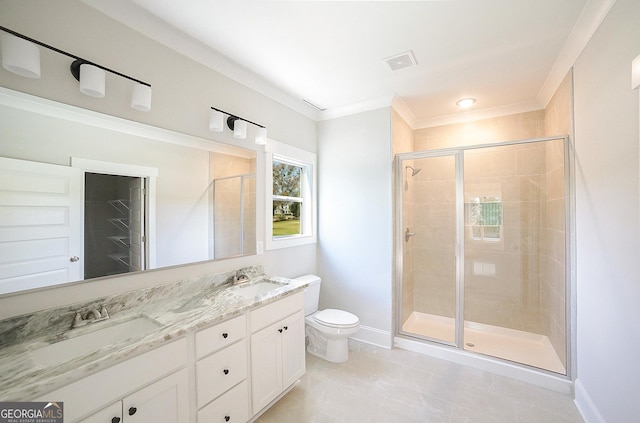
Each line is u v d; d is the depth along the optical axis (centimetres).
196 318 143
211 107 204
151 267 167
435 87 257
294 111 291
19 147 119
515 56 205
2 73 115
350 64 218
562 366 218
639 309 121
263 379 177
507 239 270
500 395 201
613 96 143
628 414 130
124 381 111
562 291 220
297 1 150
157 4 151
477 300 284
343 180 309
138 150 161
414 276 307
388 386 212
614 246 144
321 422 174
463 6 154
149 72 167
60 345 119
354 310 300
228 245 217
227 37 182
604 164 154
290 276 284
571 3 151
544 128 281
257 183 245
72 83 135
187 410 134
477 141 317
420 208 301
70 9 135
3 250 114
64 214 132
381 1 150
